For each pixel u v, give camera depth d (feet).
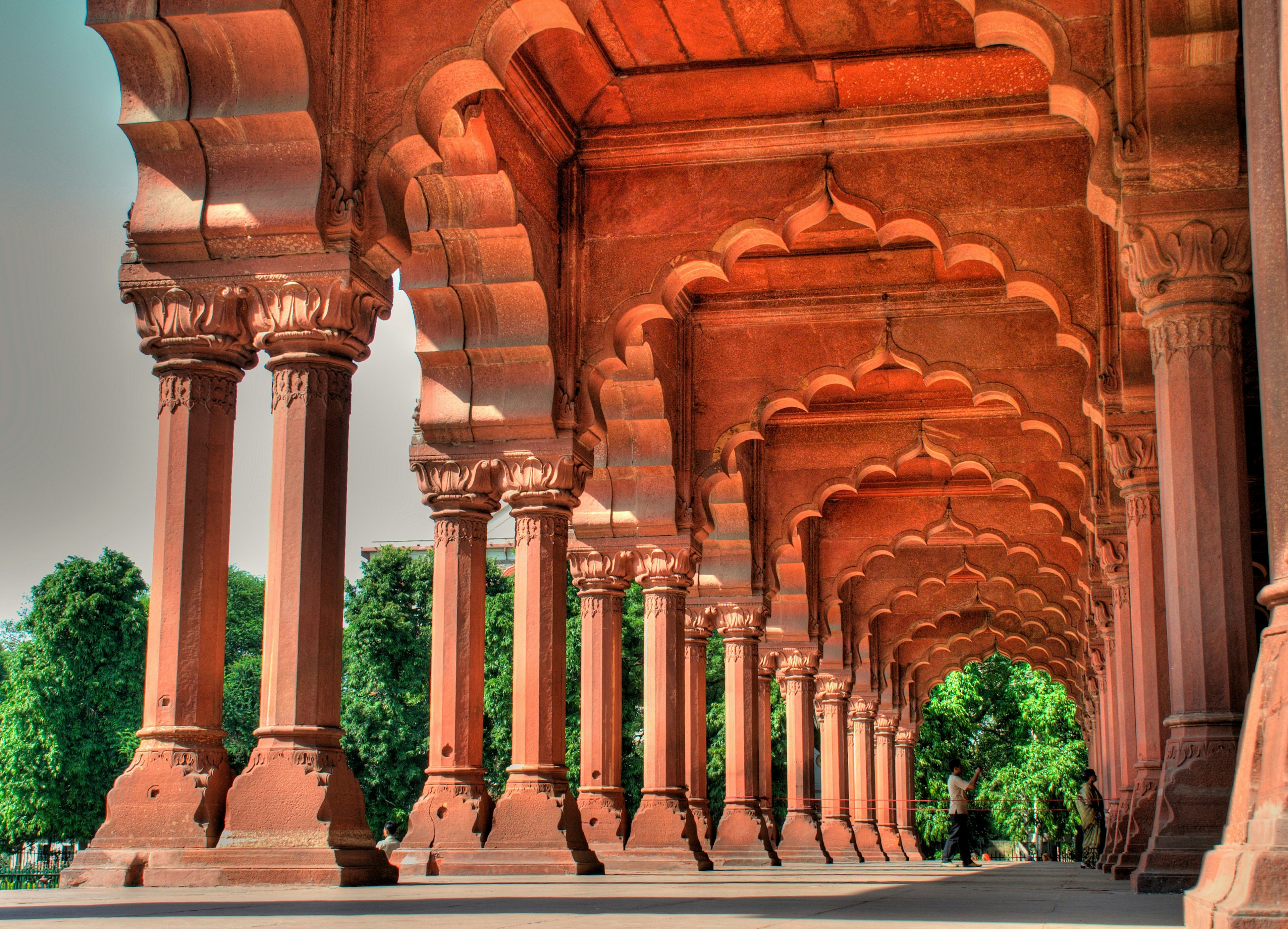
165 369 25.36
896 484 70.33
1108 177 25.52
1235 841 11.28
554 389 36.45
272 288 25.20
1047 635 91.04
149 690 24.41
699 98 36.17
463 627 36.45
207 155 25.53
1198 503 24.23
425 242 35.55
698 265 36.96
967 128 35.86
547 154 36.73
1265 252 12.58
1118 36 25.49
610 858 44.11
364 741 104.37
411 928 11.85
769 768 68.13
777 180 36.86
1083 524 56.44
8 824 101.09
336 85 25.93
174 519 24.86
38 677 102.53
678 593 47.21
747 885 29.12
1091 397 35.76
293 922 13.00
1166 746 25.21
